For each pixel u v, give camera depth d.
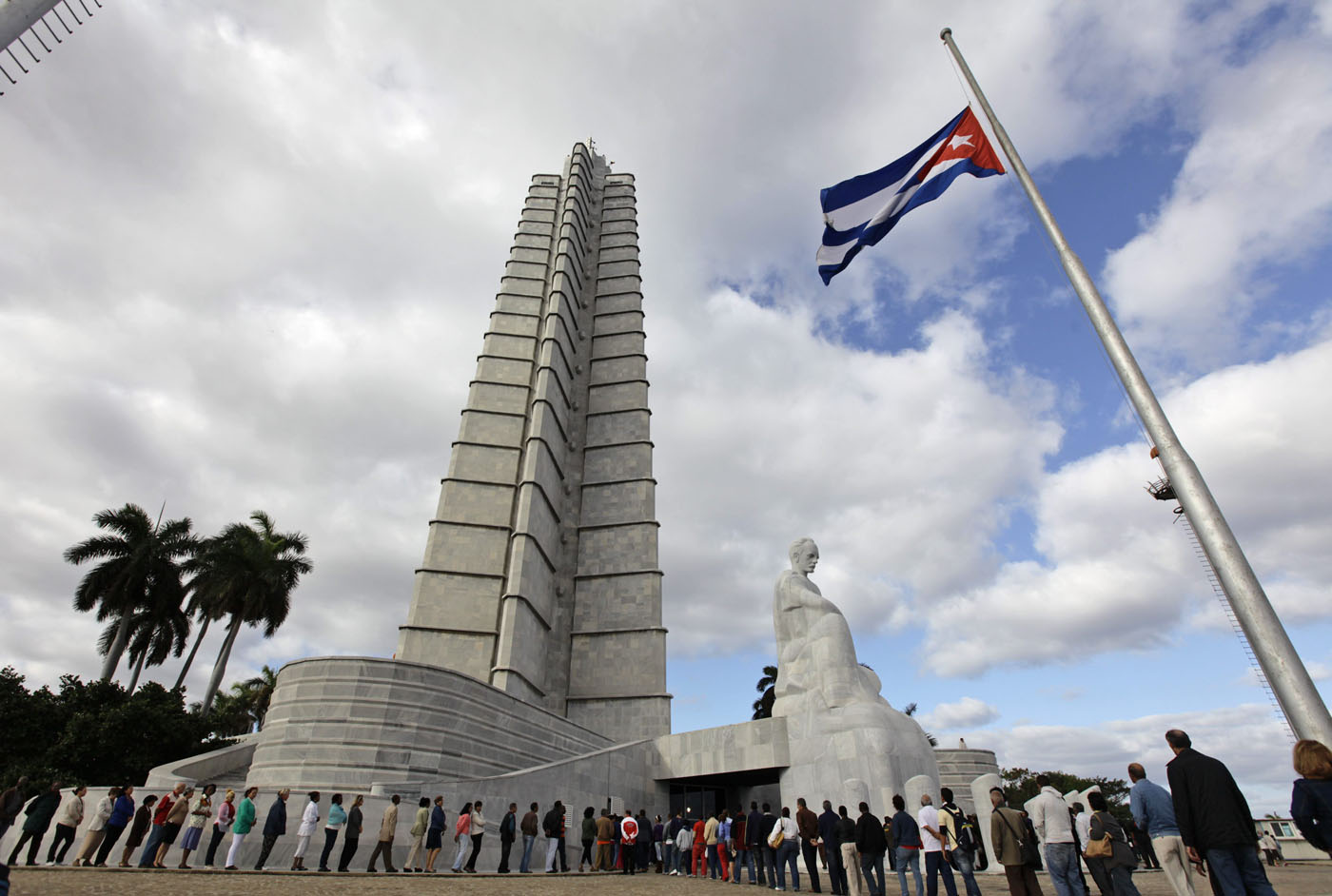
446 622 32.47
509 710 21.33
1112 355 7.43
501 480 37.09
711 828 15.36
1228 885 5.29
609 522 39.53
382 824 13.70
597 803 21.31
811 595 22.33
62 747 27.00
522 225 50.28
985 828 16.19
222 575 40.06
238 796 16.80
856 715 19.34
